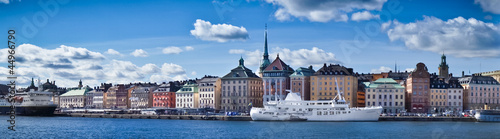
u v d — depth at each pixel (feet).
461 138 568.41
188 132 640.17
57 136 609.01
